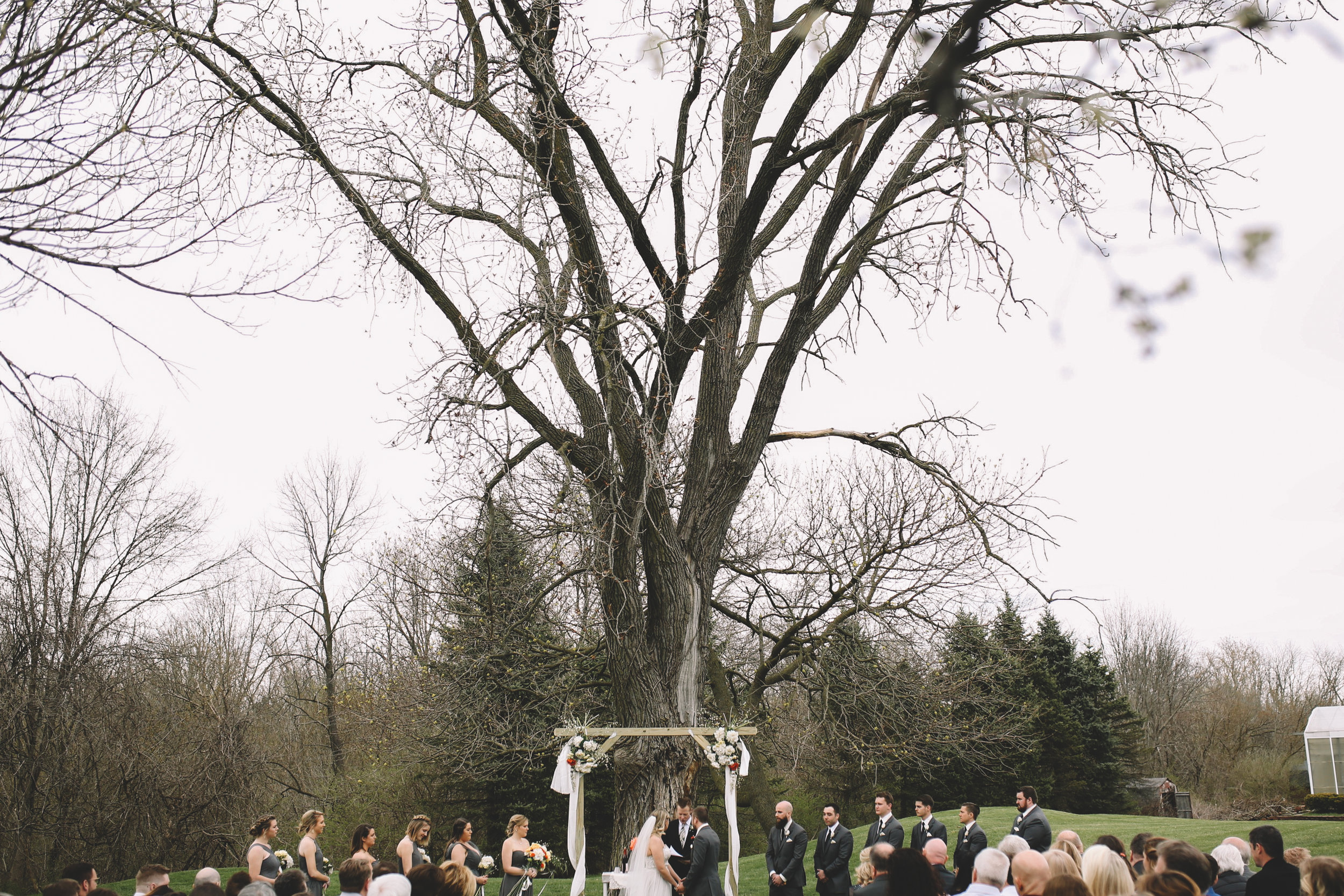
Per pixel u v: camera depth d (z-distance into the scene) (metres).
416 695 22.70
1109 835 8.10
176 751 26.70
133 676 25.55
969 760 18.05
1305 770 44.66
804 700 18.08
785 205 12.79
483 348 10.69
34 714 23.73
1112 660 57.81
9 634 23.98
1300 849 7.53
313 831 9.96
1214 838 17.52
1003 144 9.74
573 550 16.02
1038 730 32.84
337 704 34.69
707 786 27.28
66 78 5.93
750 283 14.82
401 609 32.06
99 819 24.64
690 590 11.77
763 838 30.52
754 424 12.21
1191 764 53.22
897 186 12.84
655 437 11.39
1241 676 60.75
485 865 10.66
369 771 29.55
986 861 6.11
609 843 28.77
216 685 30.64
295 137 10.97
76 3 6.06
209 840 26.47
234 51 10.26
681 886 9.69
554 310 10.57
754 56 13.03
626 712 11.38
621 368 10.98
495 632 17.27
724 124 13.35
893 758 16.48
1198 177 9.88
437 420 10.77
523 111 10.57
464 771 18.84
